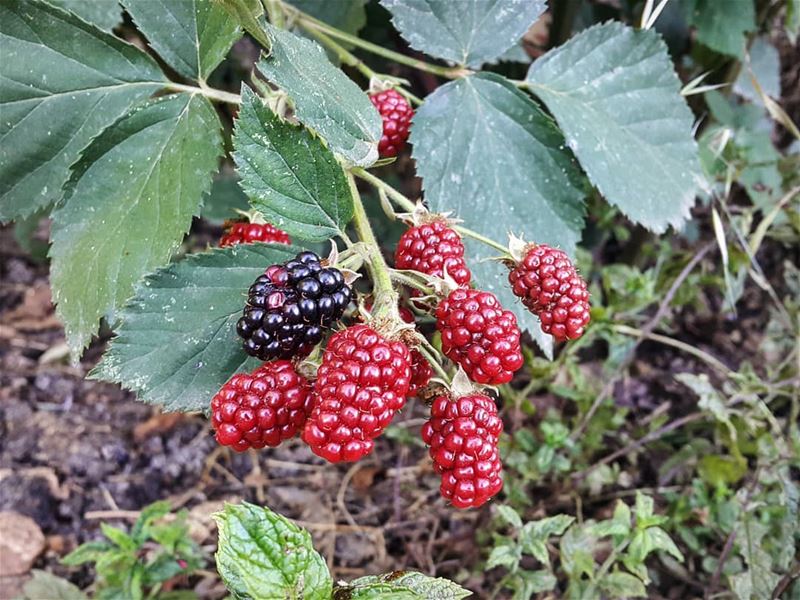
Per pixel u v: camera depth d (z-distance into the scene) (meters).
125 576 0.22
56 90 0.17
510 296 0.18
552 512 0.27
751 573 0.21
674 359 0.34
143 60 0.18
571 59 0.21
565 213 0.19
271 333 0.12
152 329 0.14
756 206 0.29
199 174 0.17
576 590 0.21
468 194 0.19
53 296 0.17
